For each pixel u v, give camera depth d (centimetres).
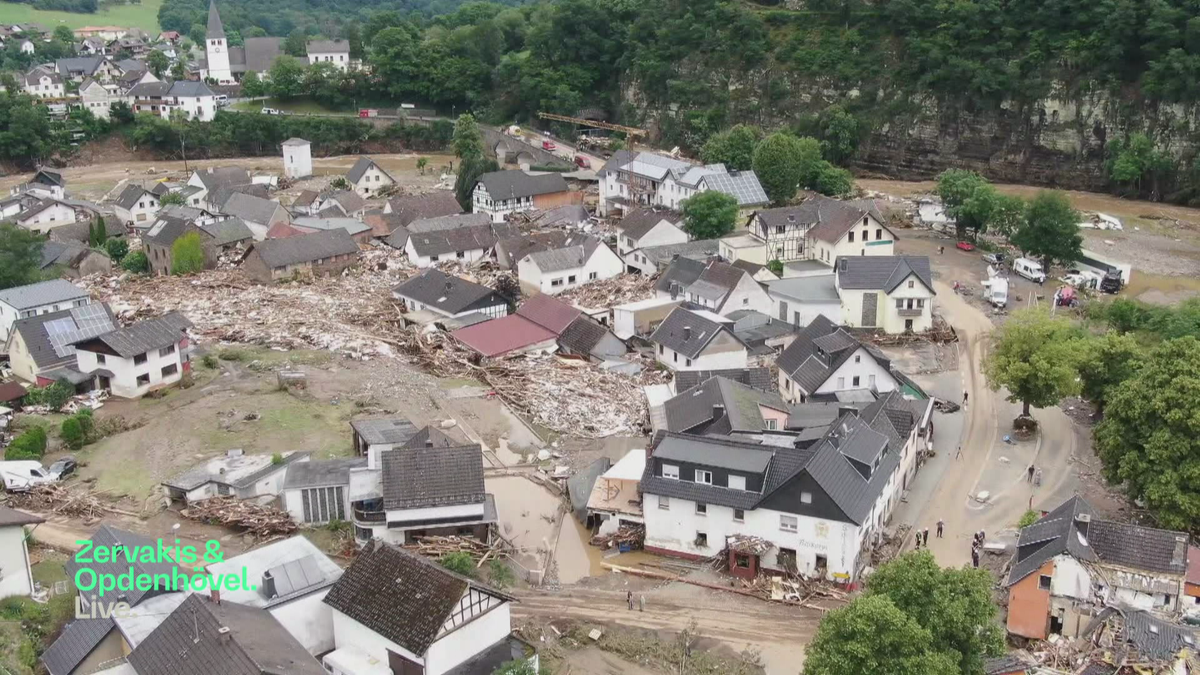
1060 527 4978
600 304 9919
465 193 15100
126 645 4225
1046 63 16062
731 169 15362
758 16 19088
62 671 4134
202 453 6931
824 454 5453
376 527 5597
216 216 13300
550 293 10419
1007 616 4919
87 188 17100
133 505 6219
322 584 4653
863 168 17675
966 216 12431
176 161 19962
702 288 9344
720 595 5281
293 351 9000
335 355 8912
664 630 4994
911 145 17250
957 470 6706
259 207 13275
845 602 5162
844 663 3878
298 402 7812
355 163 18075
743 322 8975
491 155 18300
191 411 7644
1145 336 8362
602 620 5081
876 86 17612
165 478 6569
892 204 14675
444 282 10088
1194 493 5422
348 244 11800
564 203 15000
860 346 7362
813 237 11131
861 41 17988
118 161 19825
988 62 16438
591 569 5619
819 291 9475
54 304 9175
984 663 4284
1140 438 5766
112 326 8544
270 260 11169
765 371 7450
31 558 5494
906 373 8338
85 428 7106
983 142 16712
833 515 5212
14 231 10419
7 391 7731
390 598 4394
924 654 3859
